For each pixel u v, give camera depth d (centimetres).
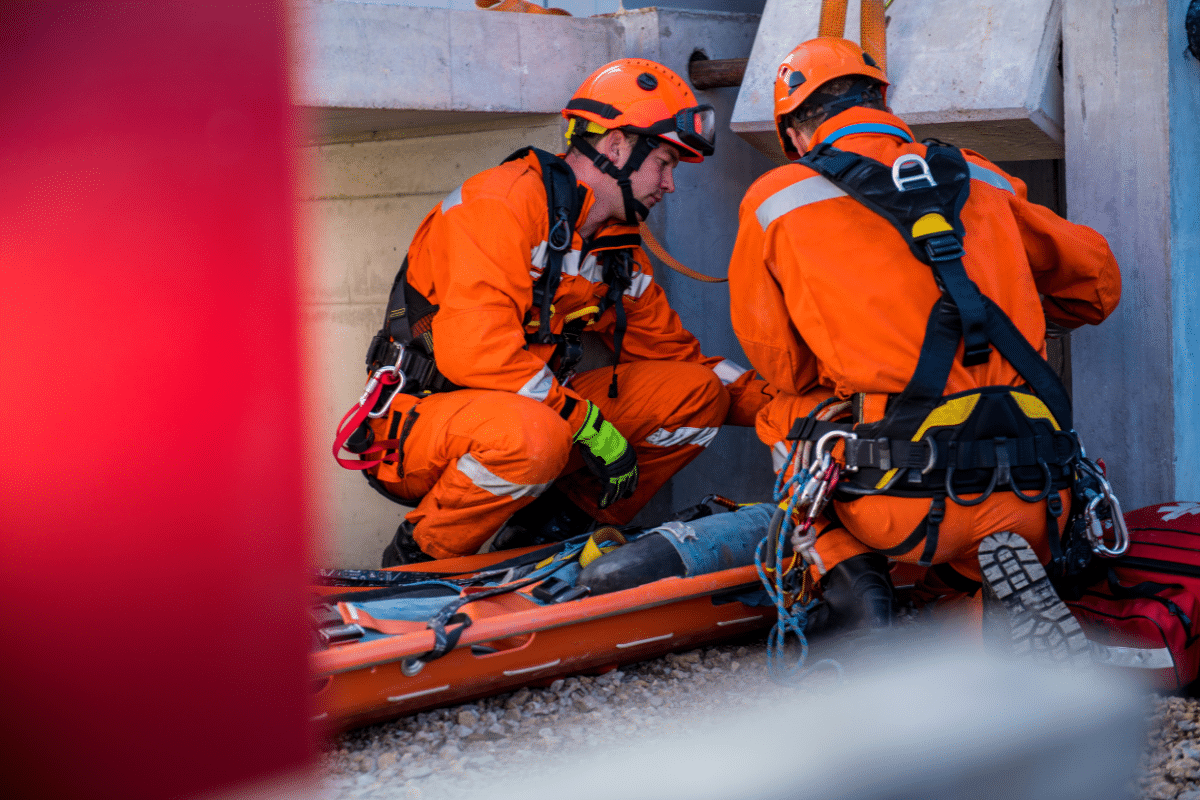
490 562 391
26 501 123
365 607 316
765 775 241
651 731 275
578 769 249
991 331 280
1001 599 274
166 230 120
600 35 490
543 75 471
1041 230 315
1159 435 382
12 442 123
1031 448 280
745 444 546
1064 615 271
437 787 240
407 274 405
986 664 277
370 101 421
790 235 293
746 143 538
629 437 439
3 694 124
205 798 124
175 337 121
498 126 487
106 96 119
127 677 123
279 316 125
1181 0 372
